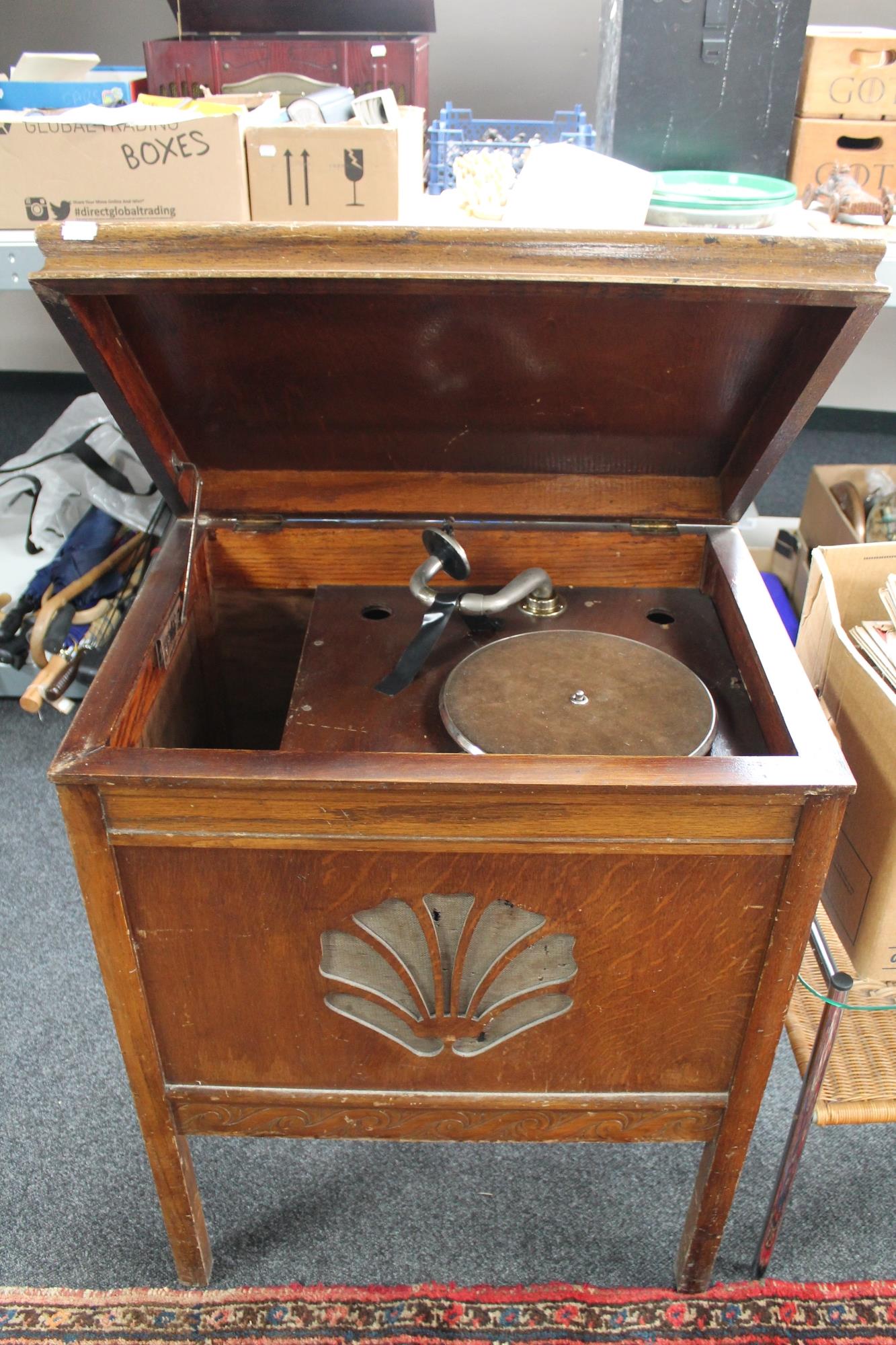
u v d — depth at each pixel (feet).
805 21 5.93
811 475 7.74
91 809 3.25
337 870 3.38
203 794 3.19
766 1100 5.33
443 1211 4.78
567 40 9.34
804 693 3.71
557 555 4.79
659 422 4.40
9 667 7.94
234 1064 3.90
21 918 6.34
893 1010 4.32
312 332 3.92
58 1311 4.37
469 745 3.73
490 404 4.32
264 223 3.28
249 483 4.70
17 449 10.85
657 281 3.24
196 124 5.08
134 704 3.75
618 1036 3.78
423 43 6.88
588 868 3.35
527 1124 4.05
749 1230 4.71
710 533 4.73
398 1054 3.84
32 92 6.51
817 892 3.36
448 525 4.72
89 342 3.62
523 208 4.58
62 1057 5.52
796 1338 4.28
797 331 3.79
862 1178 4.94
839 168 6.88
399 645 4.47
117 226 3.27
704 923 3.47
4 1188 4.89
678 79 6.10
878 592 4.73
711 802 3.18
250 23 6.93
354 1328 4.30
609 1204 4.82
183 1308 4.38
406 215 5.39
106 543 7.81
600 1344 4.25
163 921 3.51
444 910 3.51
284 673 5.15
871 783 3.89
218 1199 4.83
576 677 4.11
